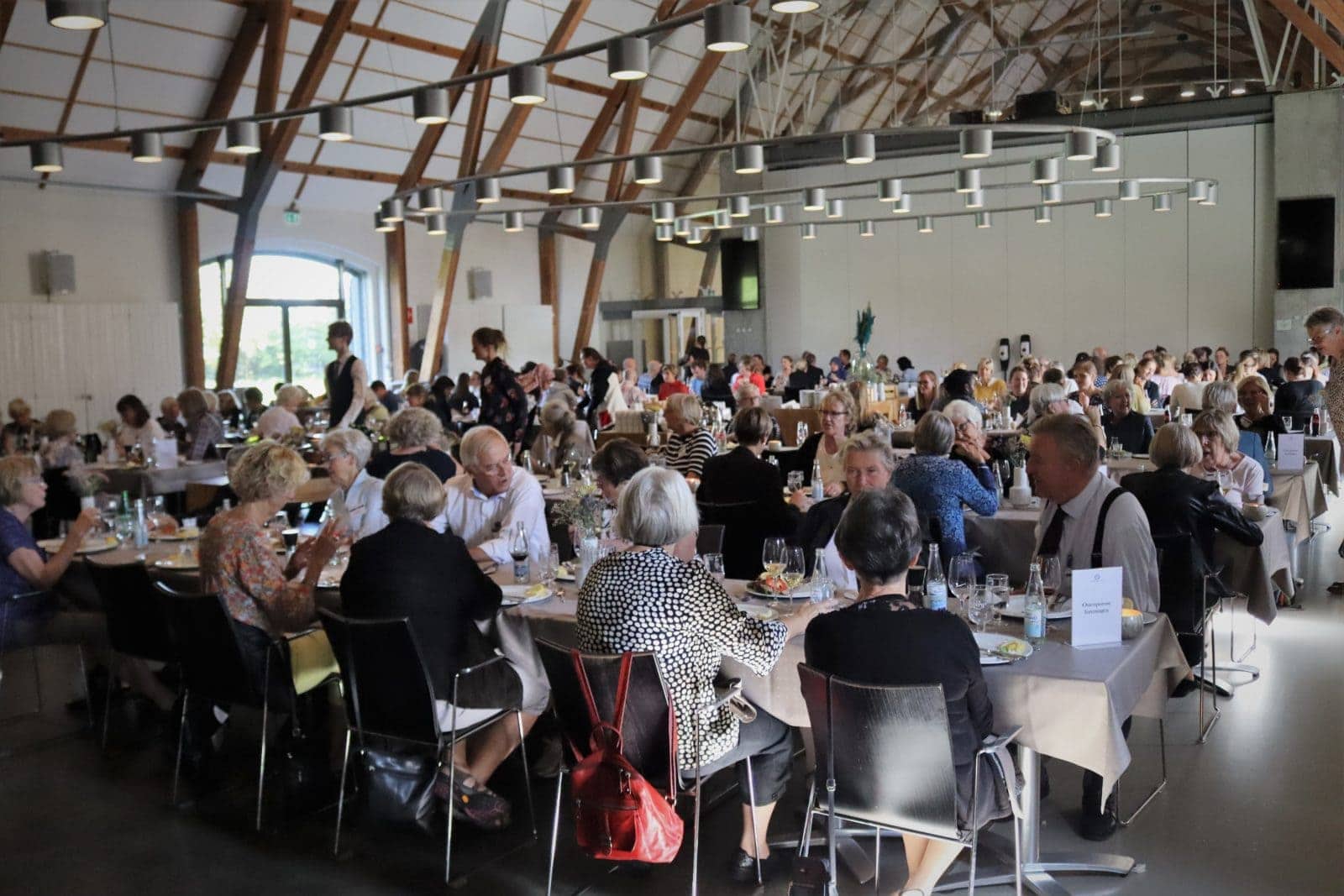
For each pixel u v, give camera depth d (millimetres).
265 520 3914
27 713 4828
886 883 3096
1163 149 16562
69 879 3295
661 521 2836
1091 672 2719
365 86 13906
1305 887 3004
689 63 17188
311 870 3326
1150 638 3070
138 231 13531
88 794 3938
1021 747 2980
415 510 3410
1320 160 15414
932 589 3277
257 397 11500
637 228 21984
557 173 8383
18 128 11727
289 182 14914
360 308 16750
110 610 4090
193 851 3469
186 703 3951
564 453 7277
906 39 19125
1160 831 3365
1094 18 21016
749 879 3158
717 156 19828
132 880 3285
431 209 9039
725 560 4957
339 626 3268
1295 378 8375
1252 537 4254
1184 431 4172
